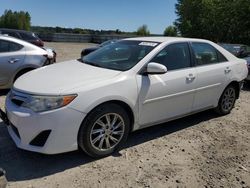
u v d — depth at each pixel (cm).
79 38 4562
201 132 529
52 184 350
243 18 2864
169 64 483
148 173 385
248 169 412
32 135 367
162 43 489
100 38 4584
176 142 481
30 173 370
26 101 377
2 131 480
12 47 714
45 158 405
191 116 608
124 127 428
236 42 2989
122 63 460
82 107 375
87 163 399
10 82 714
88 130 388
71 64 491
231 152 458
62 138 370
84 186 350
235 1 2970
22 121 368
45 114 361
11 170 374
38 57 741
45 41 4366
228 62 594
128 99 418
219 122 583
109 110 403
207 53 558
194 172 395
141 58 456
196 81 515
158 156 431
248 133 538
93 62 491
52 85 388
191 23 3850
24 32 1897
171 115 493
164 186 360
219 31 3203
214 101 575
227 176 391
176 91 481
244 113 651
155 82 450
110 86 401
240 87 629
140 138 488
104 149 414
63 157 410
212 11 3366
